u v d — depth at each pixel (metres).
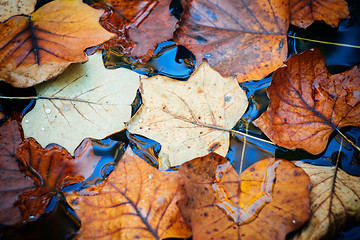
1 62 0.56
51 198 0.55
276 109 0.57
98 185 0.56
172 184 0.55
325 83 0.57
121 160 0.55
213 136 0.57
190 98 0.57
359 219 0.54
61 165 0.56
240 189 0.55
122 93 0.57
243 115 0.58
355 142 0.57
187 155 0.56
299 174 0.55
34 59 0.57
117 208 0.54
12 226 0.54
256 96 0.58
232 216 0.54
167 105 0.57
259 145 0.57
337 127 0.57
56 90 0.58
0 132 0.56
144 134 0.57
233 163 0.56
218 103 0.57
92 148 0.57
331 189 0.55
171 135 0.57
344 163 0.57
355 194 0.55
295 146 0.56
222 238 0.53
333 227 0.54
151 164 0.56
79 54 0.57
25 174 0.55
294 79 0.57
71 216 0.55
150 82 0.57
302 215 0.53
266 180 0.55
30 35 0.57
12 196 0.55
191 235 0.54
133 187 0.55
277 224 0.54
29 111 0.57
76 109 0.57
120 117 0.57
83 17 0.58
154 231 0.54
